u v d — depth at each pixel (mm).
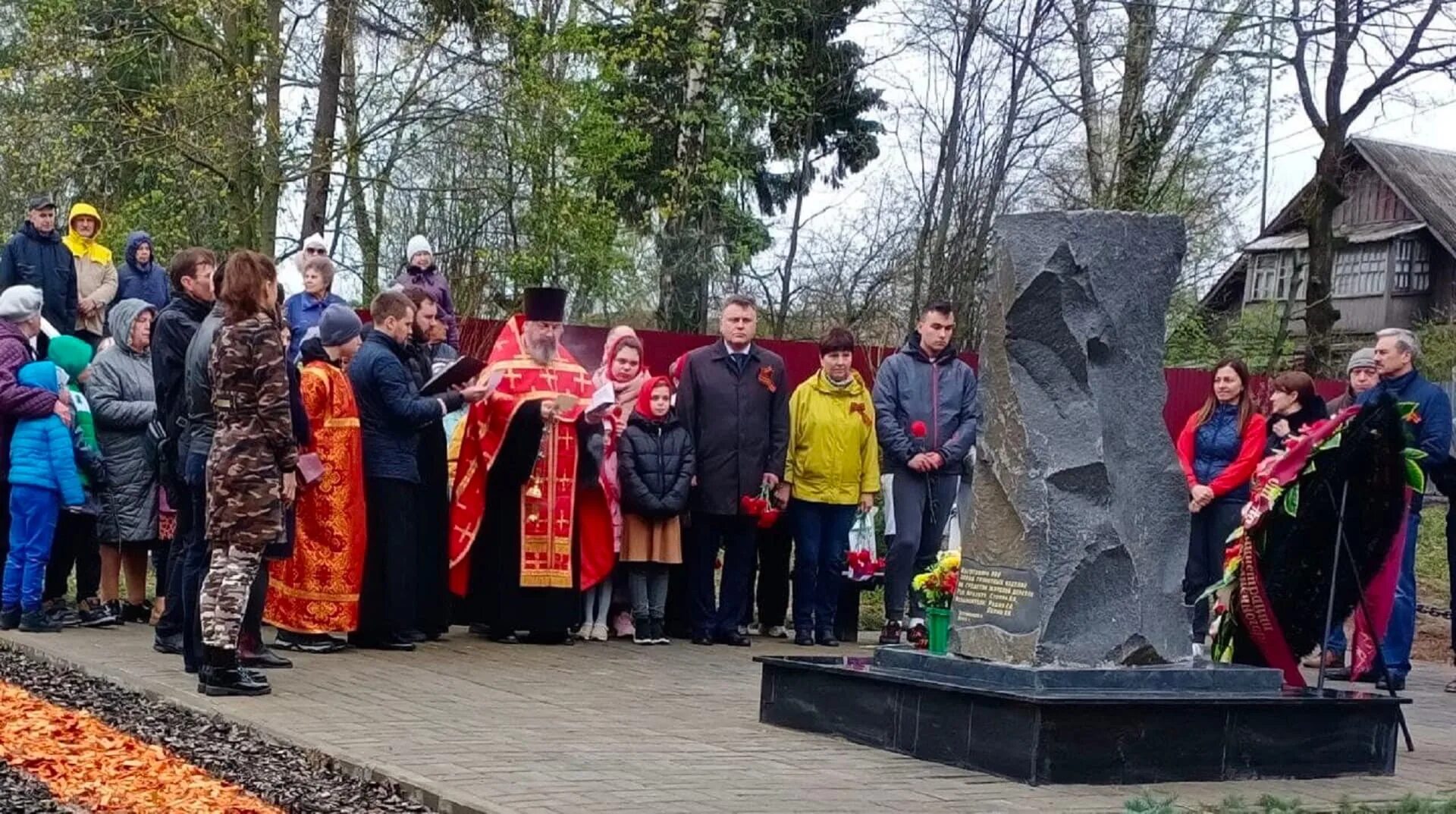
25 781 6172
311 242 12430
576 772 6734
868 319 24031
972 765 7254
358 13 21094
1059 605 7566
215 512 8117
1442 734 9312
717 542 11828
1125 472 7855
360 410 10352
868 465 12031
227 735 7223
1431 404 11023
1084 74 23516
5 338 10203
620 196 27188
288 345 9602
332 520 10102
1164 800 6086
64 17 19625
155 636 10383
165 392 9273
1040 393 7789
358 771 6559
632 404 11555
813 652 11430
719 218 27266
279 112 20672
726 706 8883
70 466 10312
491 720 7934
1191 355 28969
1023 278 7805
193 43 20203
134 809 5852
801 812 6211
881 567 12602
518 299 22547
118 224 20531
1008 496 7770
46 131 20125
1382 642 10406
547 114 22422
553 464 11117
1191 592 12164
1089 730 7059
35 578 10398
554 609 11172
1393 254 43281
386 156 21719
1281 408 11875
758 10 27125
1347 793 7219
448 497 11391
